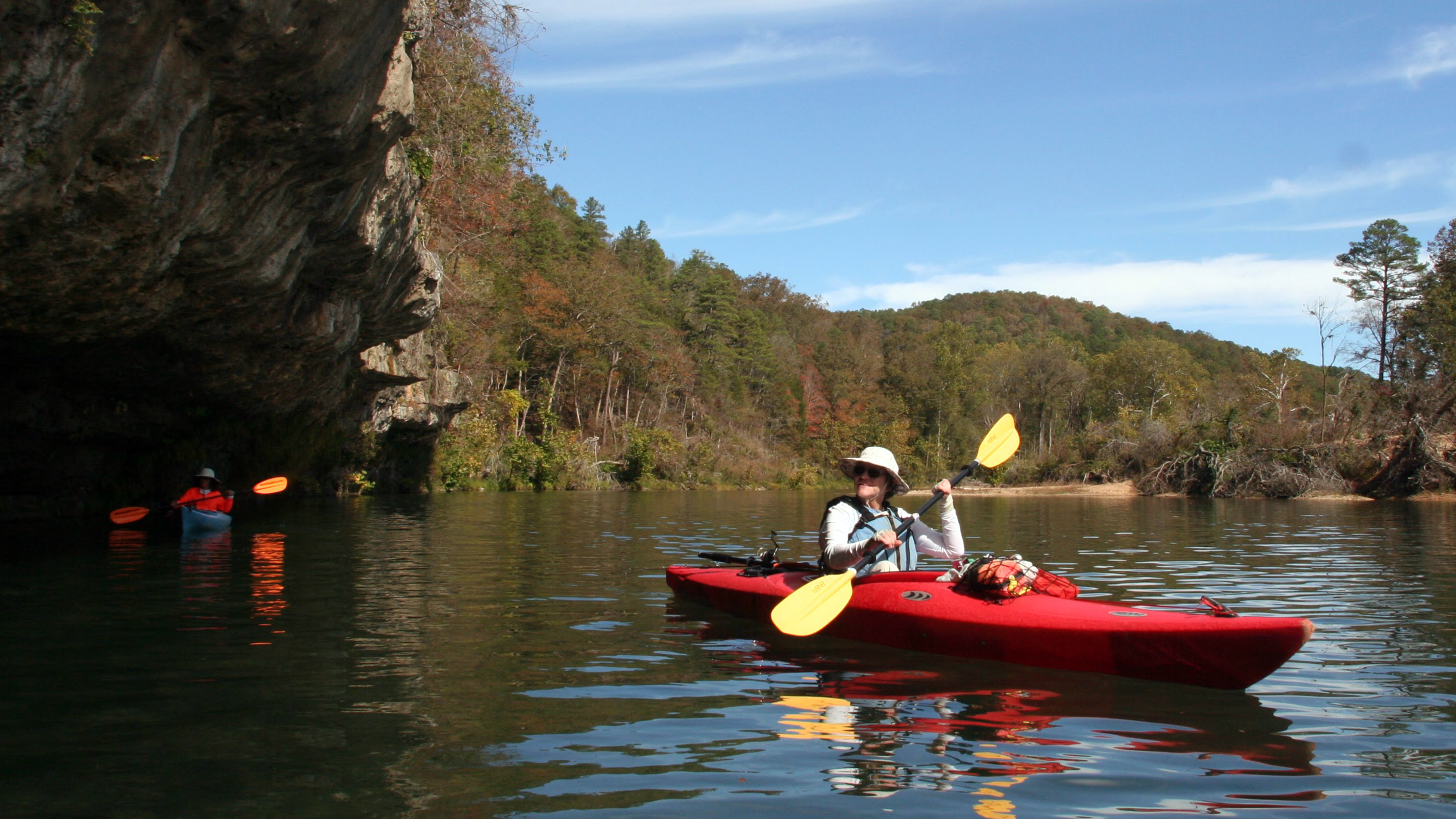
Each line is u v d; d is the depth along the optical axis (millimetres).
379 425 20078
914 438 65000
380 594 5945
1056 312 134375
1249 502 24656
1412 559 8484
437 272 14211
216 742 2855
